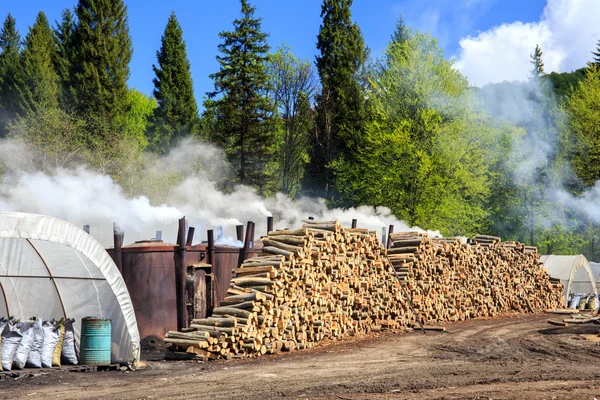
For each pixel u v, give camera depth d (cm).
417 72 4212
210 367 1251
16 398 924
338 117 5341
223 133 5022
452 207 4053
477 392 959
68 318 1303
